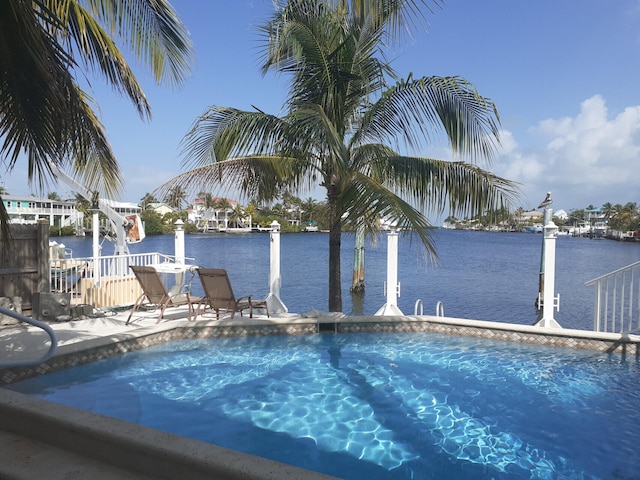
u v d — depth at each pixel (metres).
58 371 5.53
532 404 4.86
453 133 6.47
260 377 5.66
